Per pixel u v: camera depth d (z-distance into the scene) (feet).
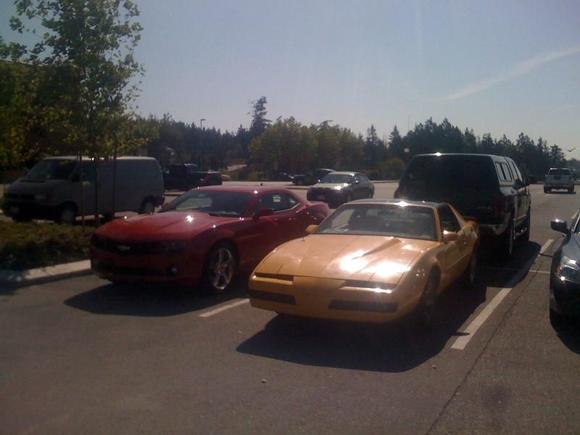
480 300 26.86
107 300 26.02
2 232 37.93
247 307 25.02
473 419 14.24
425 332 21.57
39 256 32.48
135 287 28.50
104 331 21.42
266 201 31.81
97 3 40.81
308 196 94.48
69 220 52.90
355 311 19.26
